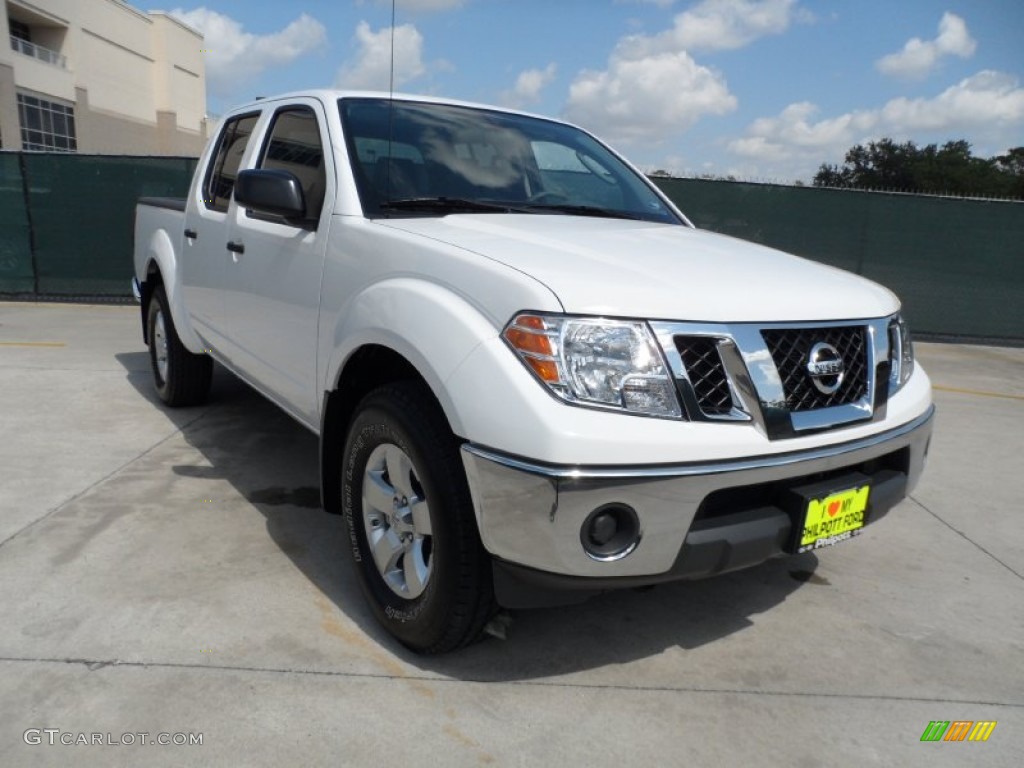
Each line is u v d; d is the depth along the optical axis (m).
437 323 2.24
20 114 44.69
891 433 2.52
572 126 4.11
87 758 2.00
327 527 3.44
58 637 2.51
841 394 2.41
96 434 4.62
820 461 2.28
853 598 3.10
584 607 2.91
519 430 2.01
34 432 4.62
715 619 2.88
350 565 3.11
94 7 52.31
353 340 2.60
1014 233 9.98
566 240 2.62
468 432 2.10
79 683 2.29
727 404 2.17
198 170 4.52
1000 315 10.20
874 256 10.08
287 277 3.18
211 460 4.25
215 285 3.97
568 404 2.02
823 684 2.50
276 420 5.04
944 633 2.86
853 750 2.20
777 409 2.20
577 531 2.01
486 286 2.21
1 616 2.62
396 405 2.38
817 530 2.35
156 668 2.38
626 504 2.03
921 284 10.14
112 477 3.93
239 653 2.48
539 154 3.62
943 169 63.34
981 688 2.52
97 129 53.25
